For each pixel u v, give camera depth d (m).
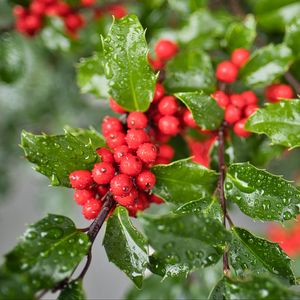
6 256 0.25
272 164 0.47
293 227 0.53
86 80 0.36
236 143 0.35
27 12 0.44
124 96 0.30
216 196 0.30
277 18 0.40
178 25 0.44
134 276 0.28
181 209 0.29
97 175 0.28
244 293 0.26
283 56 0.35
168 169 0.30
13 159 0.60
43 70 0.57
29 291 0.24
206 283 0.41
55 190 0.57
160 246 0.25
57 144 0.28
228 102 0.33
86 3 0.44
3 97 0.57
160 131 0.33
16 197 0.78
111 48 0.29
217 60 0.38
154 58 0.42
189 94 0.31
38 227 0.27
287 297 0.25
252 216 0.29
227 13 0.42
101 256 0.77
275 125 0.30
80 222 0.64
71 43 0.44
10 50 0.45
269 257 0.28
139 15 0.43
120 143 0.29
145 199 0.30
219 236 0.26
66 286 0.26
